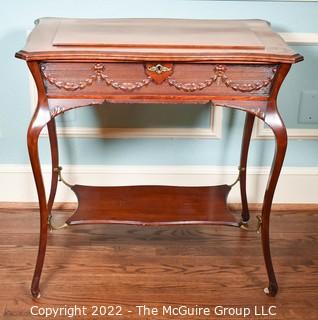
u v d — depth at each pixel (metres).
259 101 1.25
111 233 1.70
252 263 1.57
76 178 1.81
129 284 1.47
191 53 1.16
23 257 1.57
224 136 1.75
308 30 1.61
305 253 1.62
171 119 1.72
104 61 1.18
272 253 1.62
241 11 1.59
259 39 1.28
